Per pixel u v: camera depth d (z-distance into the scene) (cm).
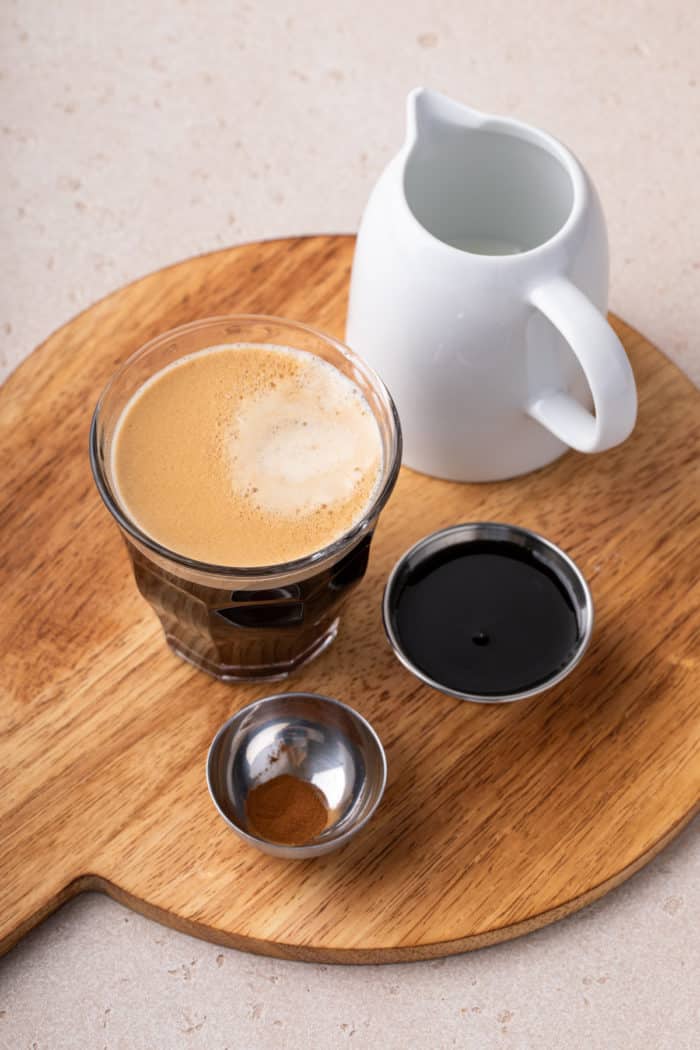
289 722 63
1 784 62
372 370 62
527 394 65
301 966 63
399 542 67
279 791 63
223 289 72
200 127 85
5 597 66
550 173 67
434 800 63
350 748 63
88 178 83
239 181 83
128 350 70
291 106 86
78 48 87
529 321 64
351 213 83
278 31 88
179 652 65
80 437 69
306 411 63
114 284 80
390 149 85
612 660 65
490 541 66
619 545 67
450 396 65
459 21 88
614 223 81
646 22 88
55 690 64
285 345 64
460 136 67
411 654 65
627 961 63
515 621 65
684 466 69
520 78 86
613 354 62
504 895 61
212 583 60
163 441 62
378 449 62
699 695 64
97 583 66
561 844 62
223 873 61
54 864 61
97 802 62
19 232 82
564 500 68
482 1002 63
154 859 62
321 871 62
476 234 70
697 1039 62
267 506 61
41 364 70
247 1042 62
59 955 63
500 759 63
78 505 67
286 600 61
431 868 62
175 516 61
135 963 63
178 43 87
